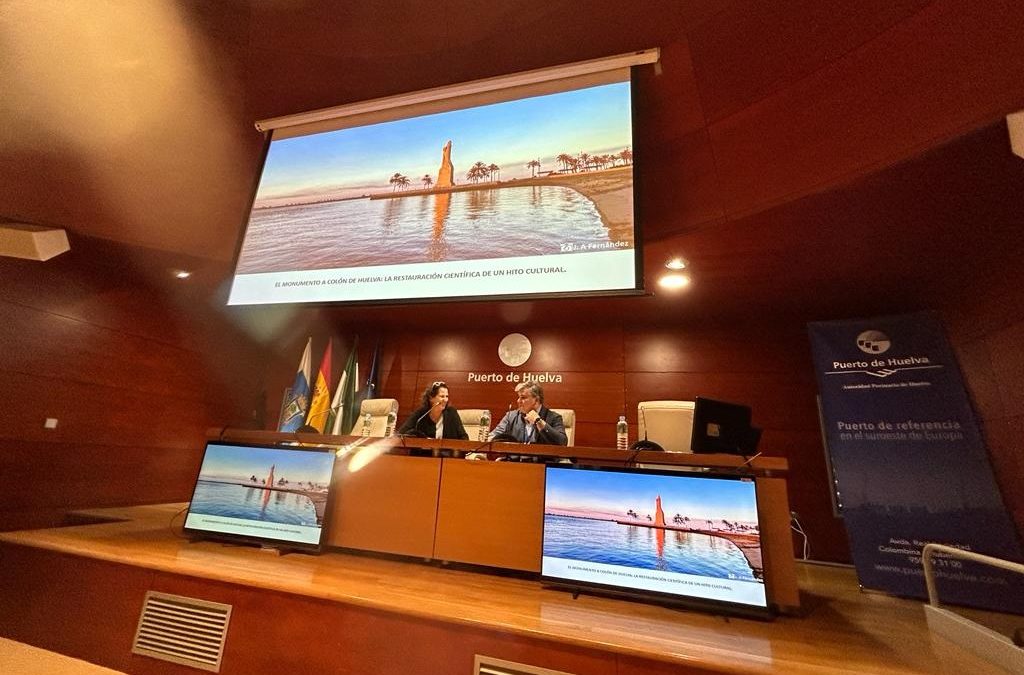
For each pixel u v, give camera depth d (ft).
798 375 14.14
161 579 6.57
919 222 8.21
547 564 6.45
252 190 10.88
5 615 7.11
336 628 5.68
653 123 9.08
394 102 10.47
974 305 9.38
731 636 5.22
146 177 10.28
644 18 8.10
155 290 15.12
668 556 6.11
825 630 5.82
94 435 13.14
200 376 16.75
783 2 6.95
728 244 9.73
